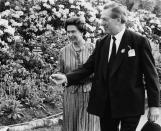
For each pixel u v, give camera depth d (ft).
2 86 24.36
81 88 16.12
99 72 13.65
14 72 25.88
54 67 28.63
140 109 13.08
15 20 31.63
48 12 33.17
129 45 13.23
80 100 16.19
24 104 23.35
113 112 13.15
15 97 23.32
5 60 27.32
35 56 27.86
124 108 13.08
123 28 13.43
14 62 26.91
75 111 16.28
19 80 25.67
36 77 27.02
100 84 13.61
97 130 16.75
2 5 32.81
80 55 16.12
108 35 14.05
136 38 13.25
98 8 35.99
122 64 13.17
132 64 13.11
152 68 13.07
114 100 13.16
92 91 13.97
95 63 13.99
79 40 15.94
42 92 24.77
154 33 43.04
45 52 29.35
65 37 30.86
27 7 32.63
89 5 34.40
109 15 13.01
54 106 23.95
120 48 13.26
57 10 33.50
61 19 32.76
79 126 16.26
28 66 27.91
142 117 22.20
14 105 21.93
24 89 24.18
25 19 31.76
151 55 13.23
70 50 16.29
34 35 30.35
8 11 30.89
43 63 27.73
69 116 16.38
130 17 38.58
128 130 13.15
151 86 13.01
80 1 34.22
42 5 33.06
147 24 42.93
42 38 29.96
